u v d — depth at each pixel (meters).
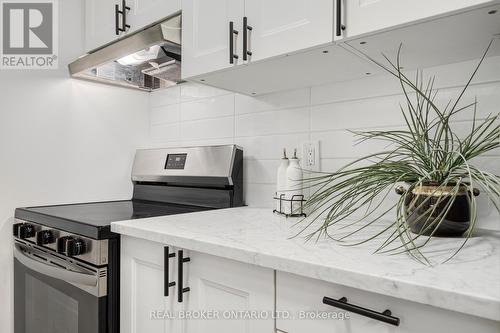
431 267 0.61
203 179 1.54
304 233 0.92
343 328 0.64
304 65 1.08
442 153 0.84
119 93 1.88
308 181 1.28
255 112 1.52
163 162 1.72
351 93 1.24
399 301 0.57
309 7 0.92
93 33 1.69
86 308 1.08
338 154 1.26
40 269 1.25
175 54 1.43
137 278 1.05
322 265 0.63
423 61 1.03
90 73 1.64
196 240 0.85
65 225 1.17
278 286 0.72
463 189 0.83
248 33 1.06
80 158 1.73
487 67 0.98
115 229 1.08
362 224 1.05
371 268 0.61
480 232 0.92
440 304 0.51
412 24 0.77
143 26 1.45
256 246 0.78
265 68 1.11
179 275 0.90
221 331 0.84
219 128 1.66
